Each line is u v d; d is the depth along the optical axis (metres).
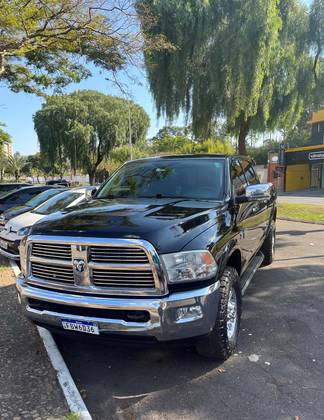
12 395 3.03
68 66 11.72
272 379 3.26
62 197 8.54
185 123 17.64
